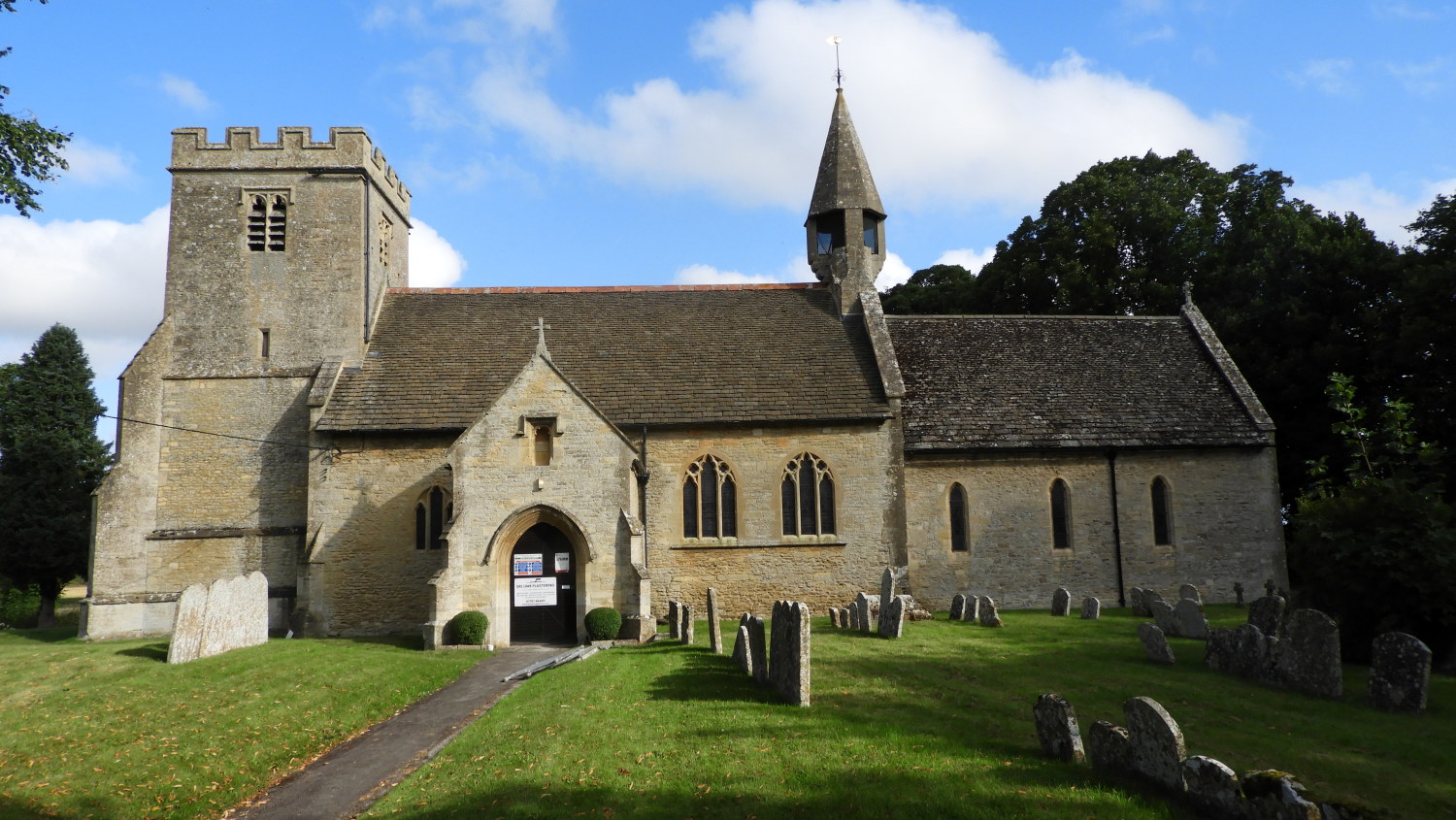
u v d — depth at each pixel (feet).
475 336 102.89
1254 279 131.34
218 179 100.73
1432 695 49.90
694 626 85.20
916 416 100.63
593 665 61.21
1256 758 37.81
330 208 100.73
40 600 150.71
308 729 48.57
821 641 68.85
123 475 92.58
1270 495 101.35
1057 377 107.45
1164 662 59.26
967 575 97.50
